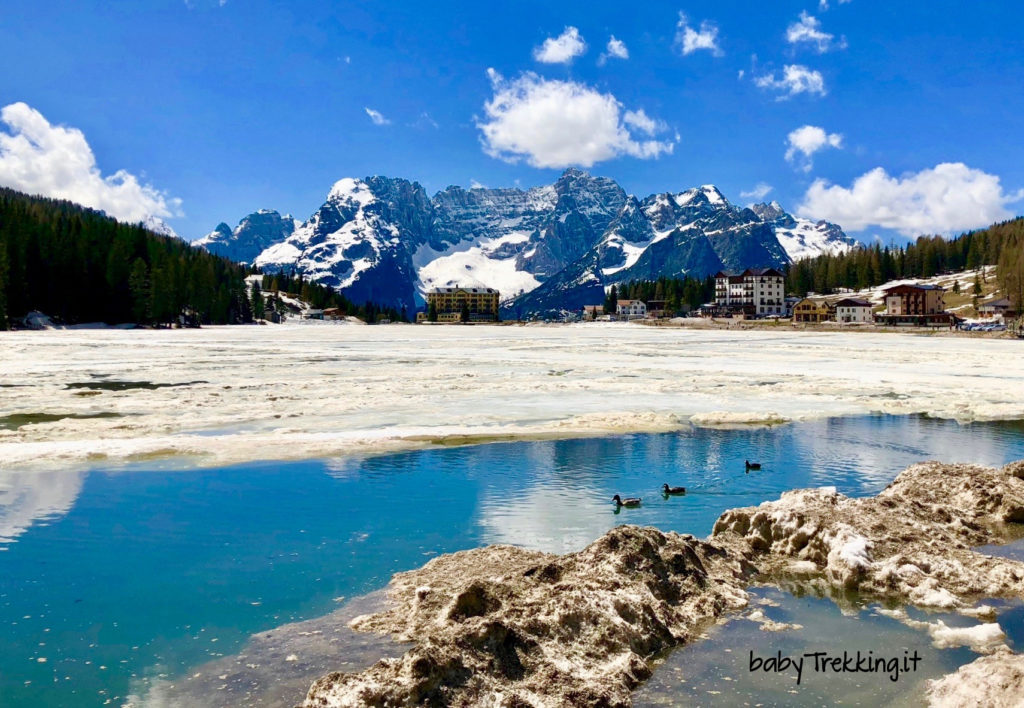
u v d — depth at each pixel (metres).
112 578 19.11
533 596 15.80
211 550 21.23
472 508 25.69
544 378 68.62
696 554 18.48
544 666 13.33
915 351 114.44
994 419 46.66
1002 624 16.11
